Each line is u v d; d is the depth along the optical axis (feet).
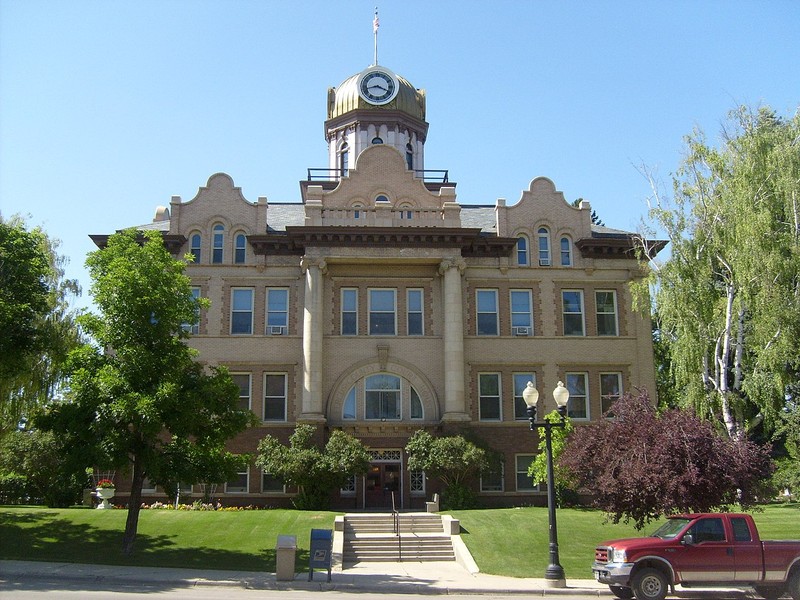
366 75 162.30
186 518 96.12
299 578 69.15
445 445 112.37
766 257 102.42
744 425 108.68
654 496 70.49
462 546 83.82
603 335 128.98
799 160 107.14
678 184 116.16
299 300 126.52
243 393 123.24
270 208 141.90
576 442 80.64
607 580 60.39
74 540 83.56
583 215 133.08
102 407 75.46
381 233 123.44
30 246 84.28
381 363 123.95
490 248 129.29
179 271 84.58
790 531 86.02
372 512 115.75
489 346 126.52
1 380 92.48
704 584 59.72
